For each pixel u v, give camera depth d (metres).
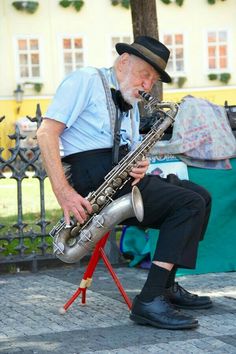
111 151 6.00
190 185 6.43
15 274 8.43
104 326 6.06
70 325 6.12
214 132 7.99
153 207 5.97
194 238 5.94
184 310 6.51
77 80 5.90
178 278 7.85
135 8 10.41
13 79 35.69
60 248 5.95
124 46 5.96
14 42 35.66
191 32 38.09
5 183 21.41
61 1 36.09
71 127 6.00
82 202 5.74
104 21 36.72
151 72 5.96
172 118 6.19
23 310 6.65
